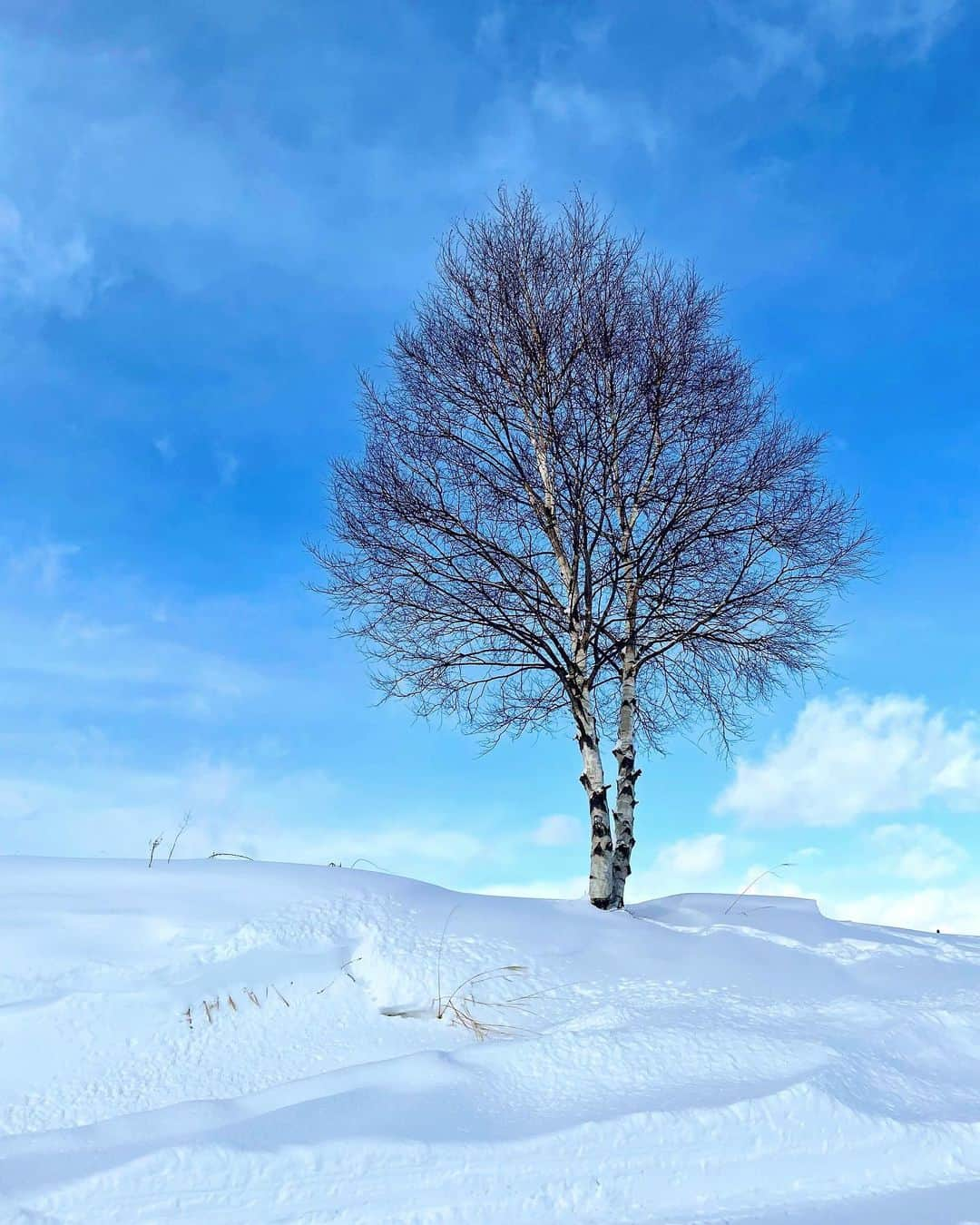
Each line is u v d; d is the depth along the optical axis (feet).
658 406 30.22
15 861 23.56
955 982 20.75
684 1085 14.02
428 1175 11.62
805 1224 10.63
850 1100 13.23
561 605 30.37
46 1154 12.26
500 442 31.68
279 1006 17.98
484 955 19.79
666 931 23.21
